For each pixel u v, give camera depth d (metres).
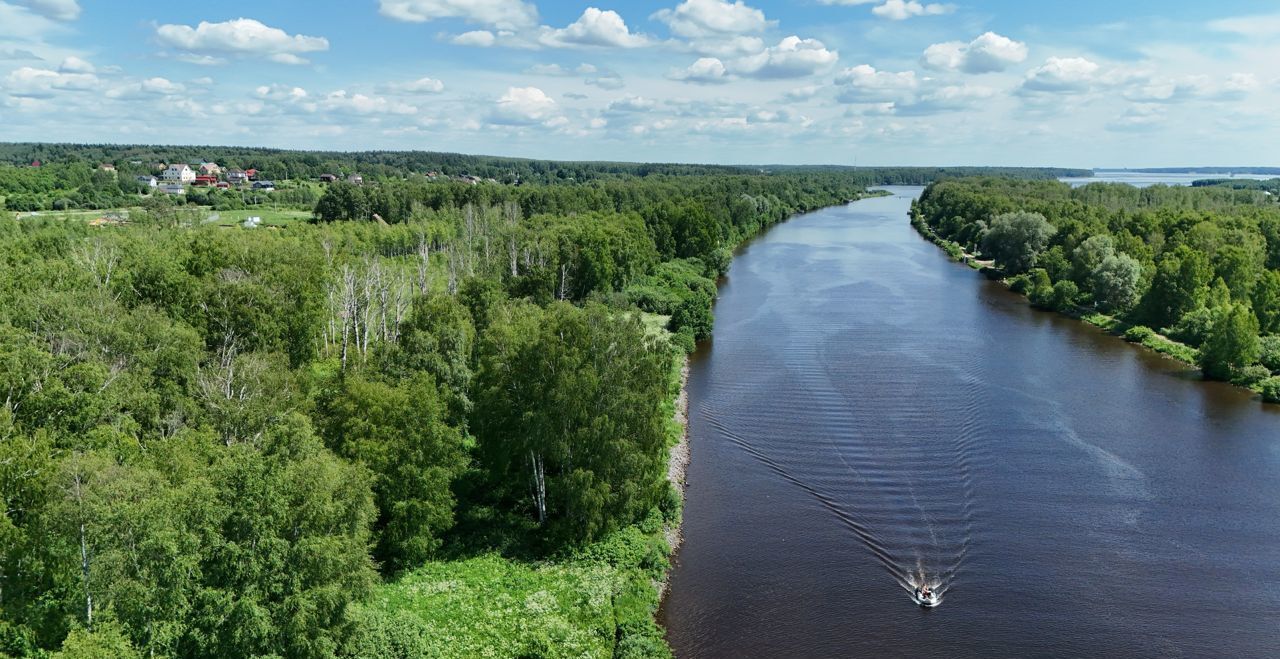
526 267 147.12
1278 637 56.53
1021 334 140.75
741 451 88.25
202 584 41.06
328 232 156.62
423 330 84.94
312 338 93.12
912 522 72.38
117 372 62.44
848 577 64.06
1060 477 81.00
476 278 107.88
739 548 68.50
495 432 68.88
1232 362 113.50
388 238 176.25
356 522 48.12
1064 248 185.75
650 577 63.53
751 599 61.38
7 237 124.31
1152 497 76.75
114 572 39.88
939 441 90.31
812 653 55.22
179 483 48.94
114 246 96.81
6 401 54.62
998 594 61.56
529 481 72.25
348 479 48.78
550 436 65.12
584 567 64.00
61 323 65.31
